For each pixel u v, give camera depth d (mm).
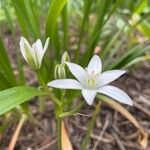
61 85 107
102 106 205
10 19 163
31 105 205
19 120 188
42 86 121
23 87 112
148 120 200
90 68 116
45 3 167
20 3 133
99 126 196
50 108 202
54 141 186
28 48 114
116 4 140
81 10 235
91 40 144
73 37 247
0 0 183
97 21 145
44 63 139
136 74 228
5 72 161
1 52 156
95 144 186
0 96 107
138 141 190
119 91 106
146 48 163
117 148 187
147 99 211
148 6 251
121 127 197
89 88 109
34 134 190
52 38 136
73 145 186
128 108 206
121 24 221
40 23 177
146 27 216
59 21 238
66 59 121
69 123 196
